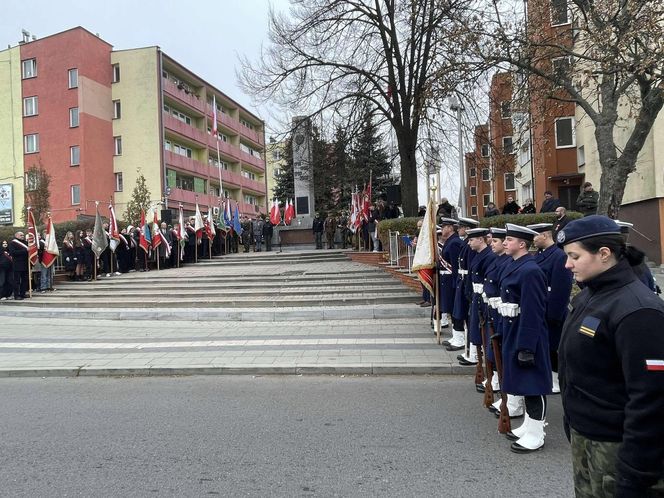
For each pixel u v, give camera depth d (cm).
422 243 890
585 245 225
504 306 464
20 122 3769
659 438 193
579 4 983
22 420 562
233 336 992
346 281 1452
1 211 3797
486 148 1841
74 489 388
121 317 1270
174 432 512
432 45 1661
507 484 388
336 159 1973
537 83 1159
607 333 214
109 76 3866
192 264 2175
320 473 412
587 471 236
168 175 3962
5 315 1355
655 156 1788
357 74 1903
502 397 487
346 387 670
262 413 568
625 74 967
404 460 435
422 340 902
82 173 3606
